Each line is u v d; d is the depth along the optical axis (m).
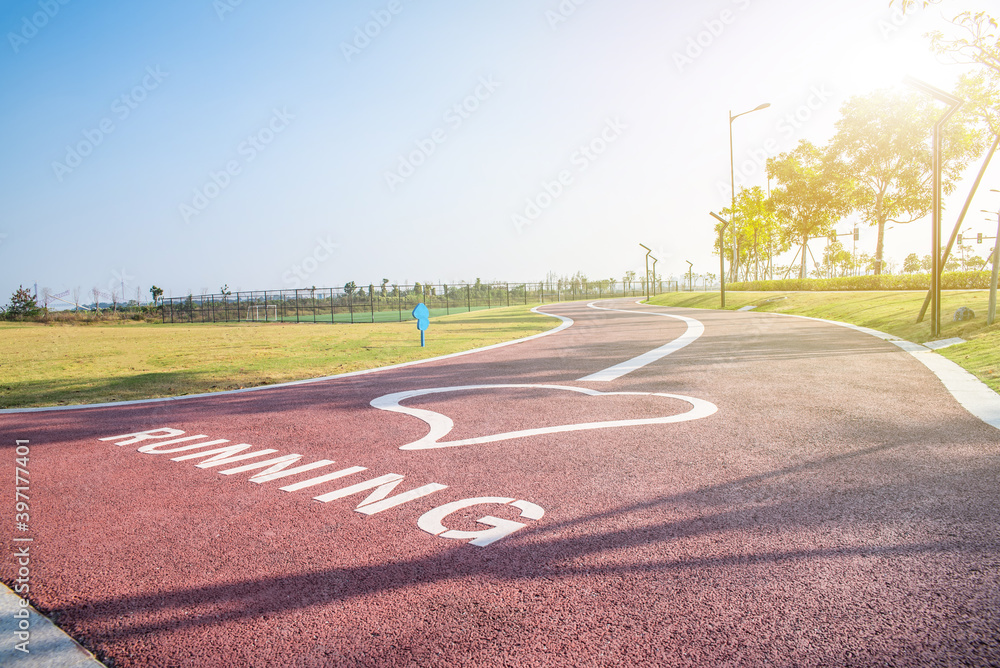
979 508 3.15
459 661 1.98
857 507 3.23
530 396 7.35
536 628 2.17
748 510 3.26
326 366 11.80
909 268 59.72
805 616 2.18
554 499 3.57
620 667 1.92
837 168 38.97
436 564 2.73
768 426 5.24
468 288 53.59
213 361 13.54
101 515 3.57
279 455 4.89
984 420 5.12
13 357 15.65
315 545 3.01
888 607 2.23
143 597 2.53
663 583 2.47
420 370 10.66
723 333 15.93
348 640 2.14
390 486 3.96
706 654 1.97
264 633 2.21
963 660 1.90
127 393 8.80
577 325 23.89
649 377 8.55
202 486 4.10
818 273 60.75
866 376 7.75
